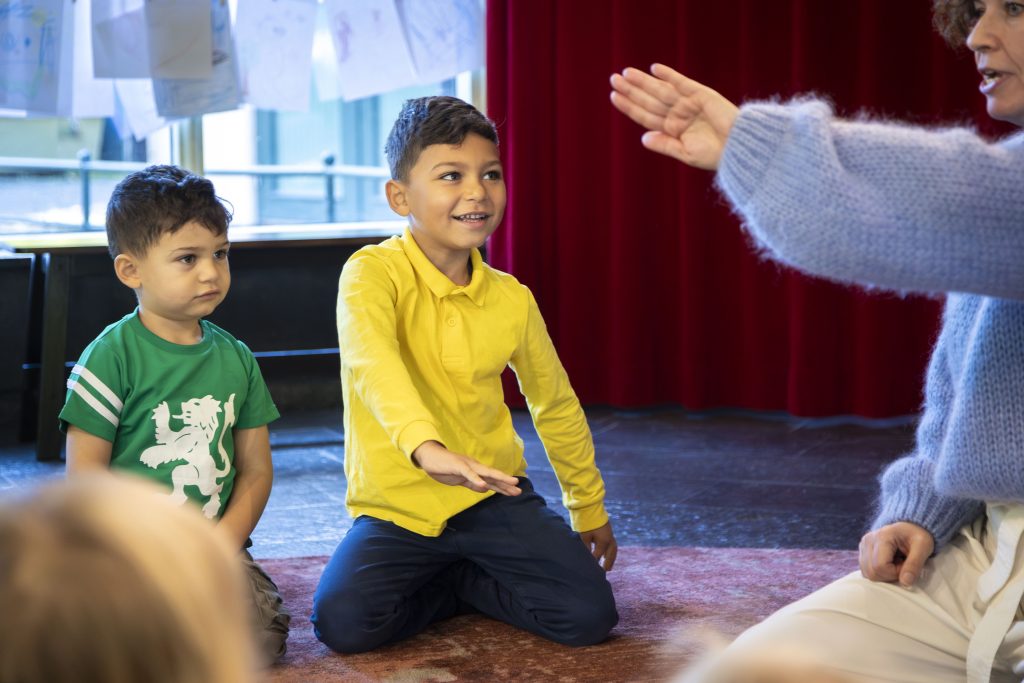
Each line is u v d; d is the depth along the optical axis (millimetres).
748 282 3586
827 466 3088
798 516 2658
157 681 383
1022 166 1017
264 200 3904
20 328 3305
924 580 1312
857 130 1054
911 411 3592
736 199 1077
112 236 1768
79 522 386
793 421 3594
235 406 1832
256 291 3633
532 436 3418
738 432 3459
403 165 1857
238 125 3865
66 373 3359
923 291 1096
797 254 1044
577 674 1745
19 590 372
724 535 2521
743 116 1063
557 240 3652
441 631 1942
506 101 3592
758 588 2135
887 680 1257
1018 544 1239
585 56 3545
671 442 3342
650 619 1977
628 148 3541
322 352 3689
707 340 3646
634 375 3645
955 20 1366
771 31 3475
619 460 3154
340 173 3994
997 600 1241
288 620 1817
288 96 3500
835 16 3447
